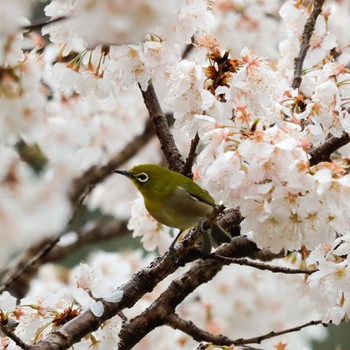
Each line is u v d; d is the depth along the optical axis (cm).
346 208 689
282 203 676
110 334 833
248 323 1541
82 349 827
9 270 1491
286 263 1078
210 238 838
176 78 857
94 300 830
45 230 1495
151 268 866
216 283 1537
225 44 930
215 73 861
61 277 1518
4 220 1320
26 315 839
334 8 1233
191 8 865
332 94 845
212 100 828
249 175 677
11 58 881
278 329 1530
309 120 851
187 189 935
